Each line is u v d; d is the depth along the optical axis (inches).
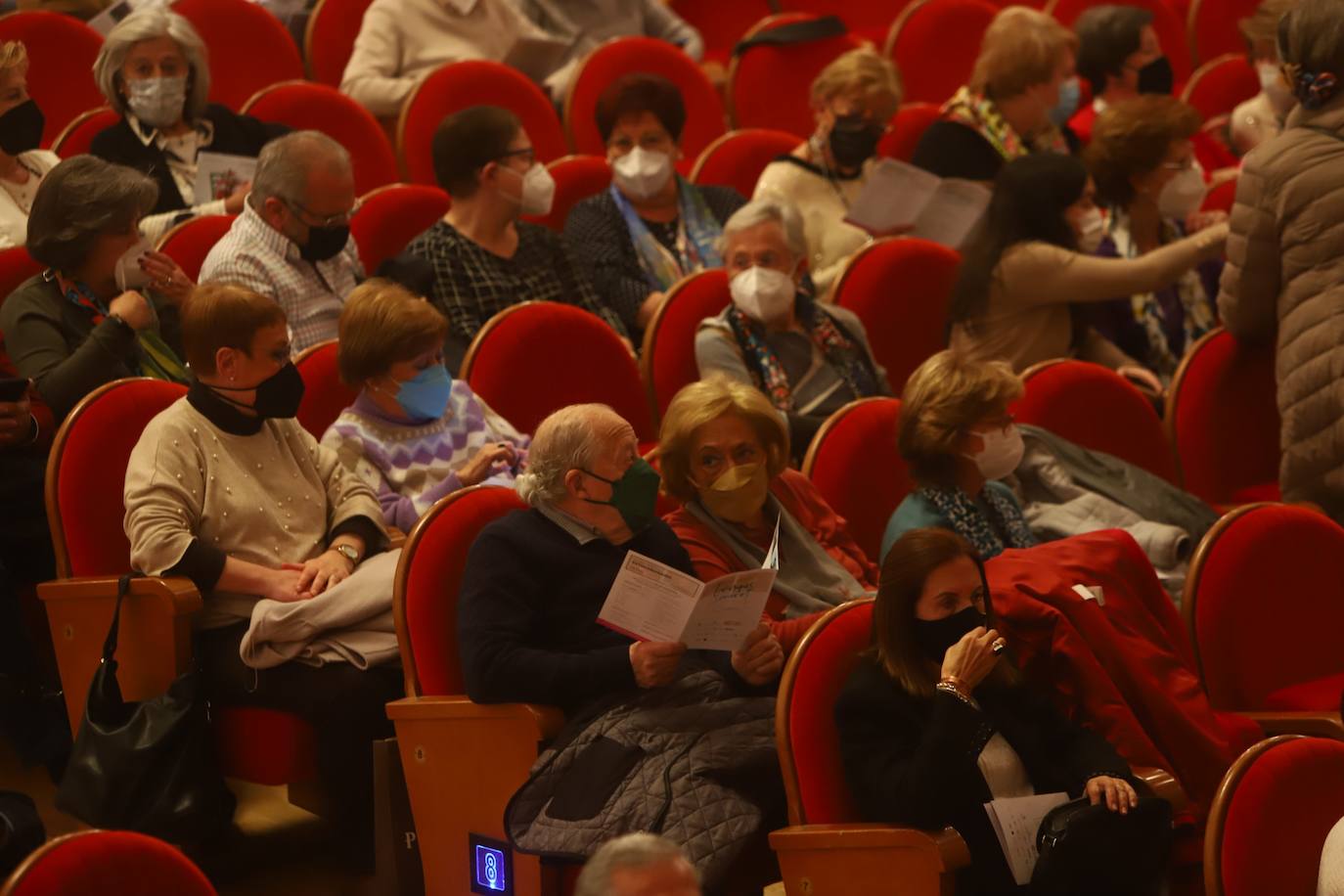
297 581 298.8
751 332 390.6
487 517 292.0
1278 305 389.1
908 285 445.1
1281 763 242.2
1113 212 466.6
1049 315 428.5
